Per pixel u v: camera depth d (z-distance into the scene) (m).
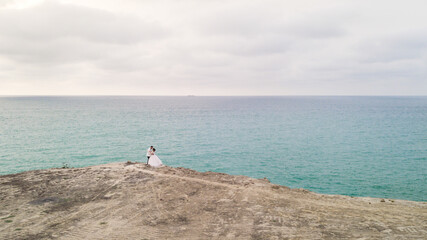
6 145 48.50
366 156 42.38
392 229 7.82
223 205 10.04
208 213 9.27
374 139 57.56
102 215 9.02
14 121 87.81
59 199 10.45
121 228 8.02
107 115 117.31
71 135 60.69
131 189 11.77
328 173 33.28
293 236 7.39
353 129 73.19
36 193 11.00
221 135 63.91
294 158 41.41
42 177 13.28
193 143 53.59
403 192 26.38
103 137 58.75
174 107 198.25
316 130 71.88
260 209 9.62
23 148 46.12
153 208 9.70
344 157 41.91
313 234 7.52
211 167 36.38
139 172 14.66
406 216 9.06
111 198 10.67
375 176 31.84
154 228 8.05
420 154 43.31
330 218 8.82
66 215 8.96
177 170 15.66
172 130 71.75
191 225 8.28
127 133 65.12
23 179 12.90
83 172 14.42
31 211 9.20
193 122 92.38
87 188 11.80
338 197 11.55
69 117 104.94
